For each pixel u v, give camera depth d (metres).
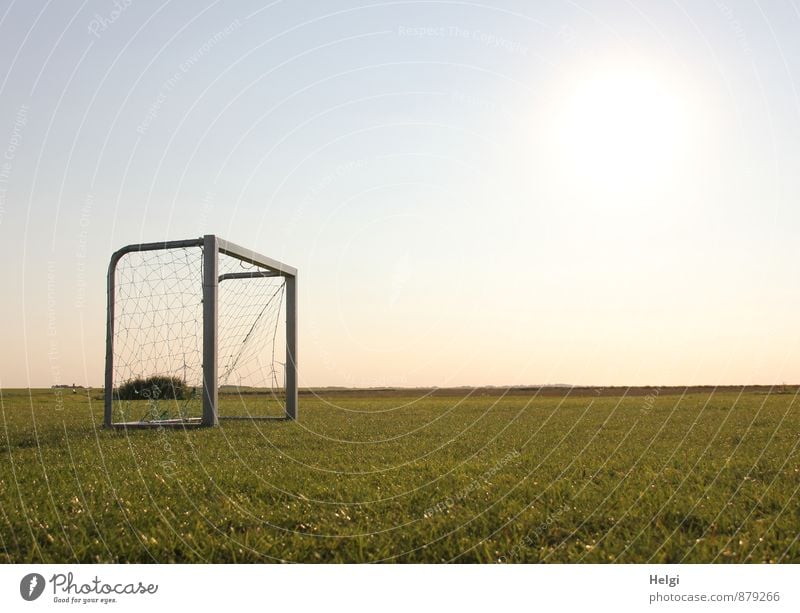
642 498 6.57
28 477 7.99
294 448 11.27
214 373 15.98
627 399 31.28
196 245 16.20
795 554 4.93
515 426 15.82
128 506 6.36
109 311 15.97
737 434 12.71
